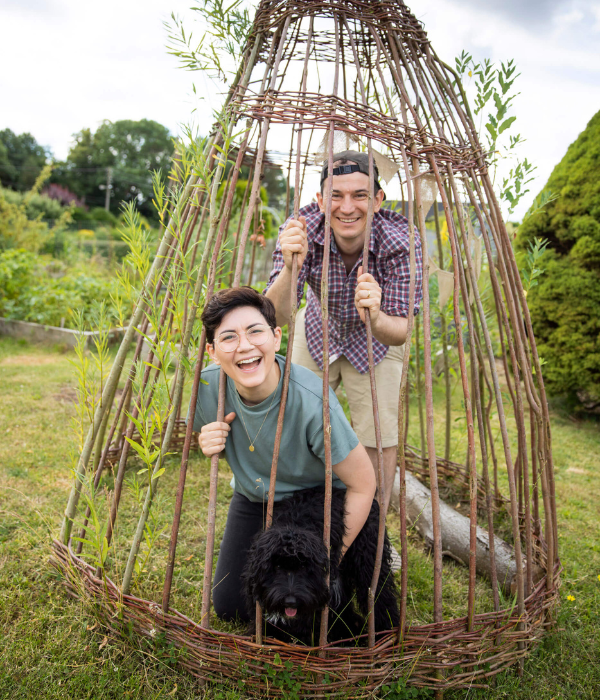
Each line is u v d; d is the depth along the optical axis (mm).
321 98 1701
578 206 4984
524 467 2363
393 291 2236
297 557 1522
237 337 1710
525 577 2350
